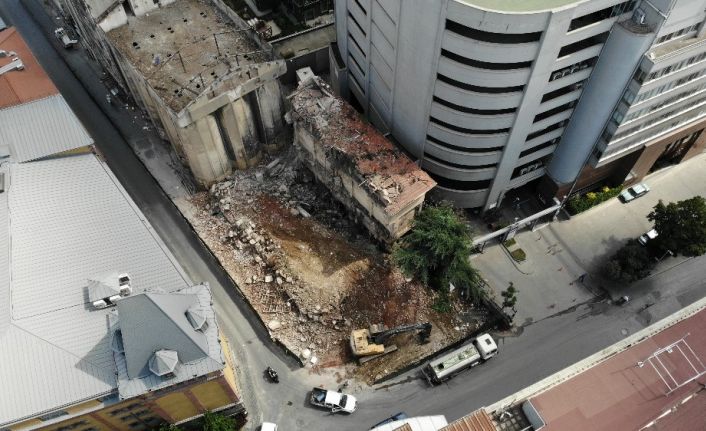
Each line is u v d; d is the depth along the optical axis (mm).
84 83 82500
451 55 50219
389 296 61188
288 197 69438
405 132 63250
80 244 52312
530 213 69250
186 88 62938
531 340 60094
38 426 44250
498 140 57469
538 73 49875
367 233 66250
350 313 60406
